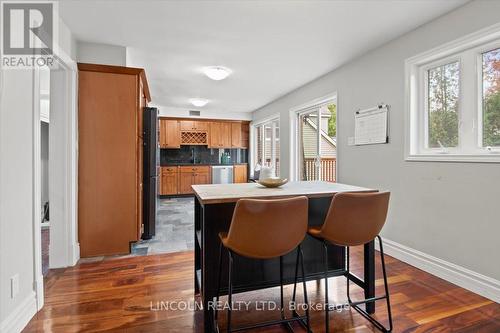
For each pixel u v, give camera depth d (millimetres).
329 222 1568
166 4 2193
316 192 1782
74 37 2760
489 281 2041
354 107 3432
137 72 3006
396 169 2848
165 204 6242
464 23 2195
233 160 7977
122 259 2857
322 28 2611
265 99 5828
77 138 2816
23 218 1700
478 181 2125
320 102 4297
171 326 1716
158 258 2893
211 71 3707
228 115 7434
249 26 2576
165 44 2982
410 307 1935
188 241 3506
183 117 7055
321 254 2113
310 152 5059
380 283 2301
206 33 2721
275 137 6504
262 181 2070
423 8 2252
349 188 2002
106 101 2908
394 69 2852
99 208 2916
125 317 1807
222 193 1732
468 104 2285
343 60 3465
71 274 2475
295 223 1470
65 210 2633
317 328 1717
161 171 7008
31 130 1790
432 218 2482
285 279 1988
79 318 1789
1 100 1485
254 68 3777
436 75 2588
